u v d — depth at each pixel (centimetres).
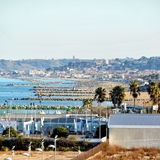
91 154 17612
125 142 19875
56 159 17775
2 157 18050
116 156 17888
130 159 17350
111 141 19950
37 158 18012
